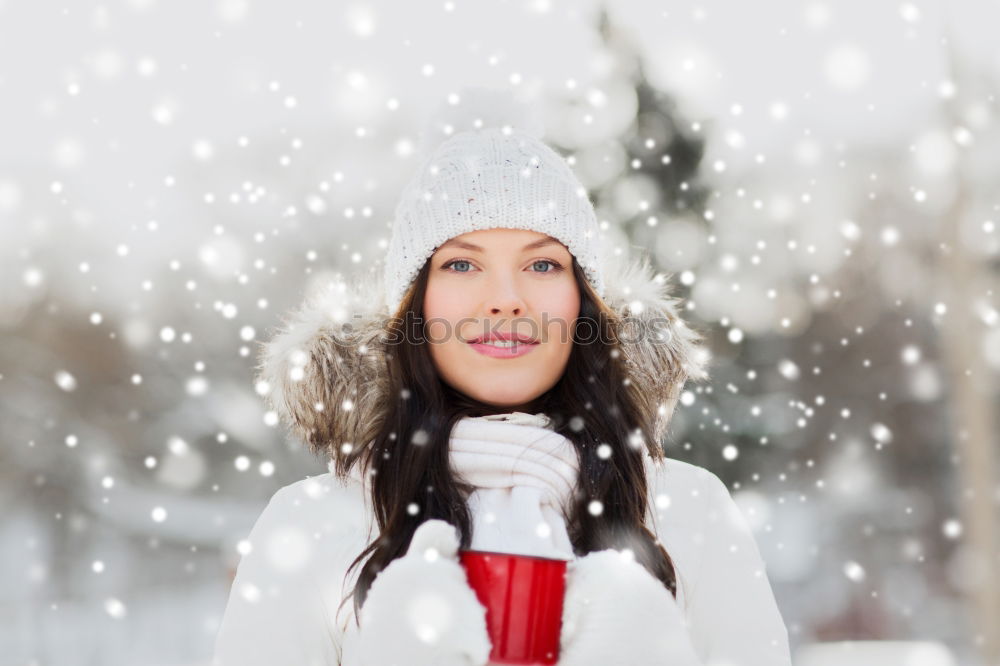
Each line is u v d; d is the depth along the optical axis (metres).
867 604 8.41
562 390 1.81
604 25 5.49
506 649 1.37
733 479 5.46
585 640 1.43
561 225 1.75
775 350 5.84
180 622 9.17
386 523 1.69
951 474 11.56
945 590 9.88
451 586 1.39
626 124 5.48
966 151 6.71
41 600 8.88
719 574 1.80
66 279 11.05
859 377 12.07
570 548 1.64
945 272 7.79
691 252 5.32
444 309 1.72
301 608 1.67
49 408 12.16
